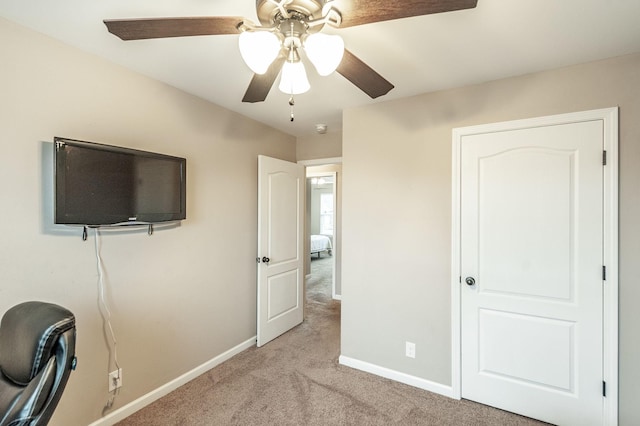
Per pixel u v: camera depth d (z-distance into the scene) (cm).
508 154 205
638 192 172
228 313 277
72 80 170
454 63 187
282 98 246
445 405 212
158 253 217
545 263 195
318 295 502
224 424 190
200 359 249
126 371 197
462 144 219
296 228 356
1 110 145
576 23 146
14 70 149
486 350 212
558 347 192
